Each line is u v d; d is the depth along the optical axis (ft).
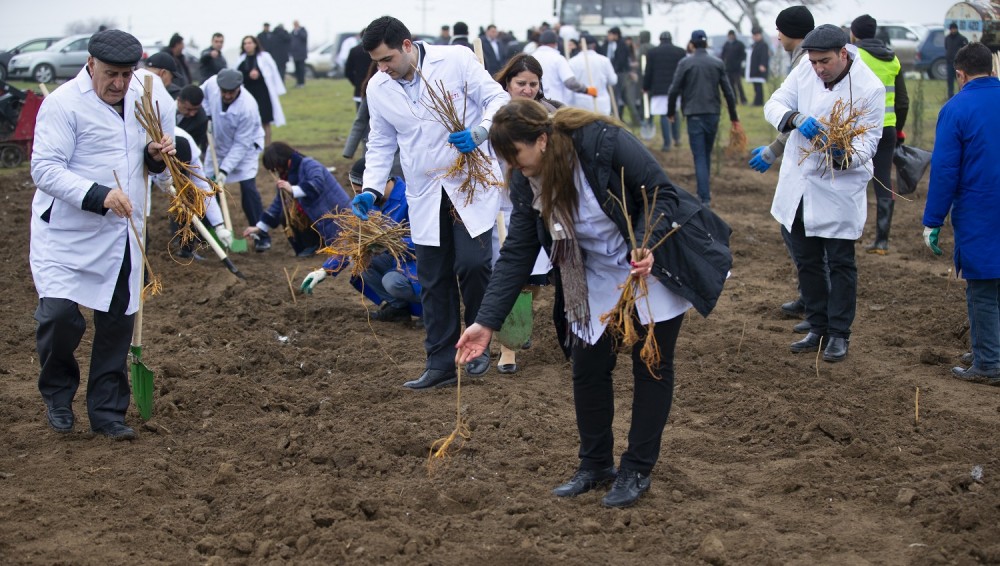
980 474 16.05
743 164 55.52
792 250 23.39
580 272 14.25
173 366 21.67
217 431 18.58
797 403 19.77
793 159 22.59
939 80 99.09
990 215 20.38
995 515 14.46
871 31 30.86
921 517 14.82
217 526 14.85
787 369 22.13
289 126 73.61
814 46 21.27
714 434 18.70
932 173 20.89
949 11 39.60
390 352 23.75
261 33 107.86
